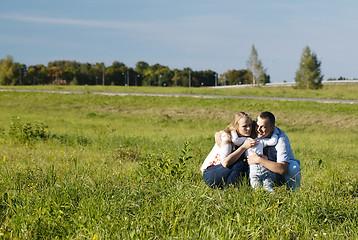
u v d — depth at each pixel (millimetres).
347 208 4887
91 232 3805
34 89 49344
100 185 5324
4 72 103812
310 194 5434
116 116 31391
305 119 28797
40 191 5055
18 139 13859
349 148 15422
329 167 8852
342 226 4293
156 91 47594
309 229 4164
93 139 14594
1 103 37531
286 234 4000
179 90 49125
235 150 5676
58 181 5672
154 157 6898
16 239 3740
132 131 21219
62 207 4531
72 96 40594
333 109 31344
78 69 134375
